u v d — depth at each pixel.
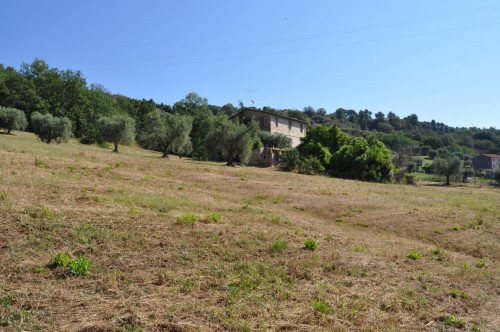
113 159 27.12
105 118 46.03
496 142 171.88
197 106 79.19
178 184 19.22
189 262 6.92
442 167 48.59
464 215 15.86
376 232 13.00
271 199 18.19
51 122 42.84
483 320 5.52
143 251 7.16
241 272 6.68
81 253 6.65
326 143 48.97
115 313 4.63
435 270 7.98
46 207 8.89
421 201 20.58
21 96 63.31
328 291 6.16
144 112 89.06
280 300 5.62
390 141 149.38
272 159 51.00
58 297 4.95
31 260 6.02
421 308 5.79
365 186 28.69
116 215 9.44
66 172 16.42
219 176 25.83
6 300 4.64
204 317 4.81
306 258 7.86
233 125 39.28
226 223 10.58
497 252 10.69
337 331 4.69
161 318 4.65
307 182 27.62
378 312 5.43
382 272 7.42
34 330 4.06
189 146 56.22
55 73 69.50
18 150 21.86
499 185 54.03
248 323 4.71
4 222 7.37
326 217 15.17
